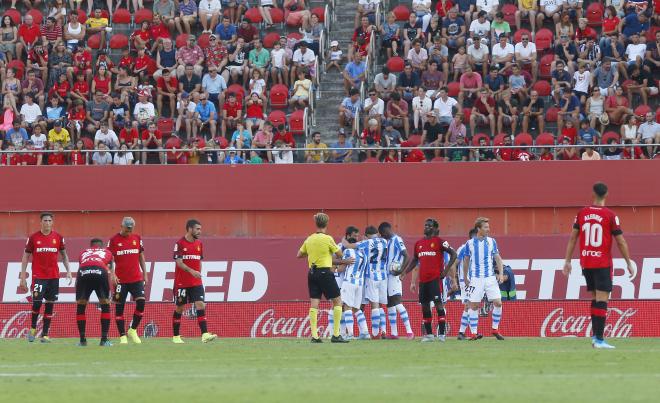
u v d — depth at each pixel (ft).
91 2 399.65
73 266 313.73
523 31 366.84
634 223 319.06
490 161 323.37
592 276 192.75
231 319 277.44
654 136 334.24
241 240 311.27
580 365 158.92
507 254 305.53
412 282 254.88
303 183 326.03
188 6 391.45
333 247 228.02
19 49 381.40
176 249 236.22
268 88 375.04
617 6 375.04
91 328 281.33
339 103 371.97
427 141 344.69
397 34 380.37
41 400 117.80
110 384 135.03
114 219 328.70
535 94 348.18
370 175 325.21
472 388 126.52
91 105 359.66
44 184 329.52
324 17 391.24
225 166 327.67
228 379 139.85
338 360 171.73
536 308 271.49
